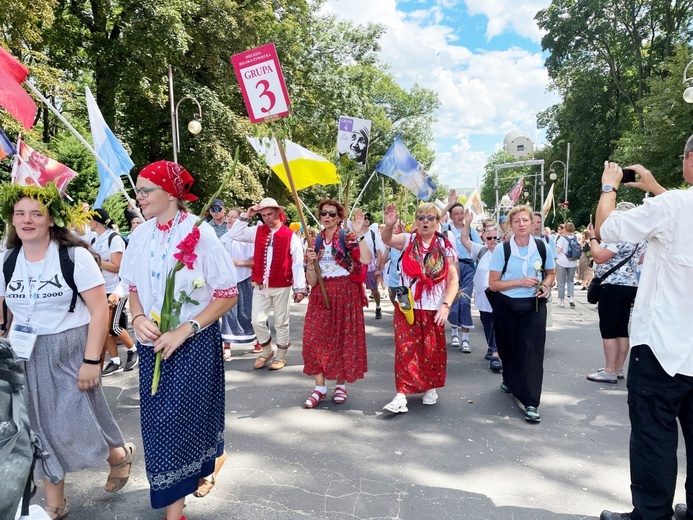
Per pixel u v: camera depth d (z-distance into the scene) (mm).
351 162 5480
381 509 2918
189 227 2551
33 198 2512
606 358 5383
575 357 6438
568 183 37719
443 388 5176
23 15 10281
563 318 9500
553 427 4168
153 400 2463
